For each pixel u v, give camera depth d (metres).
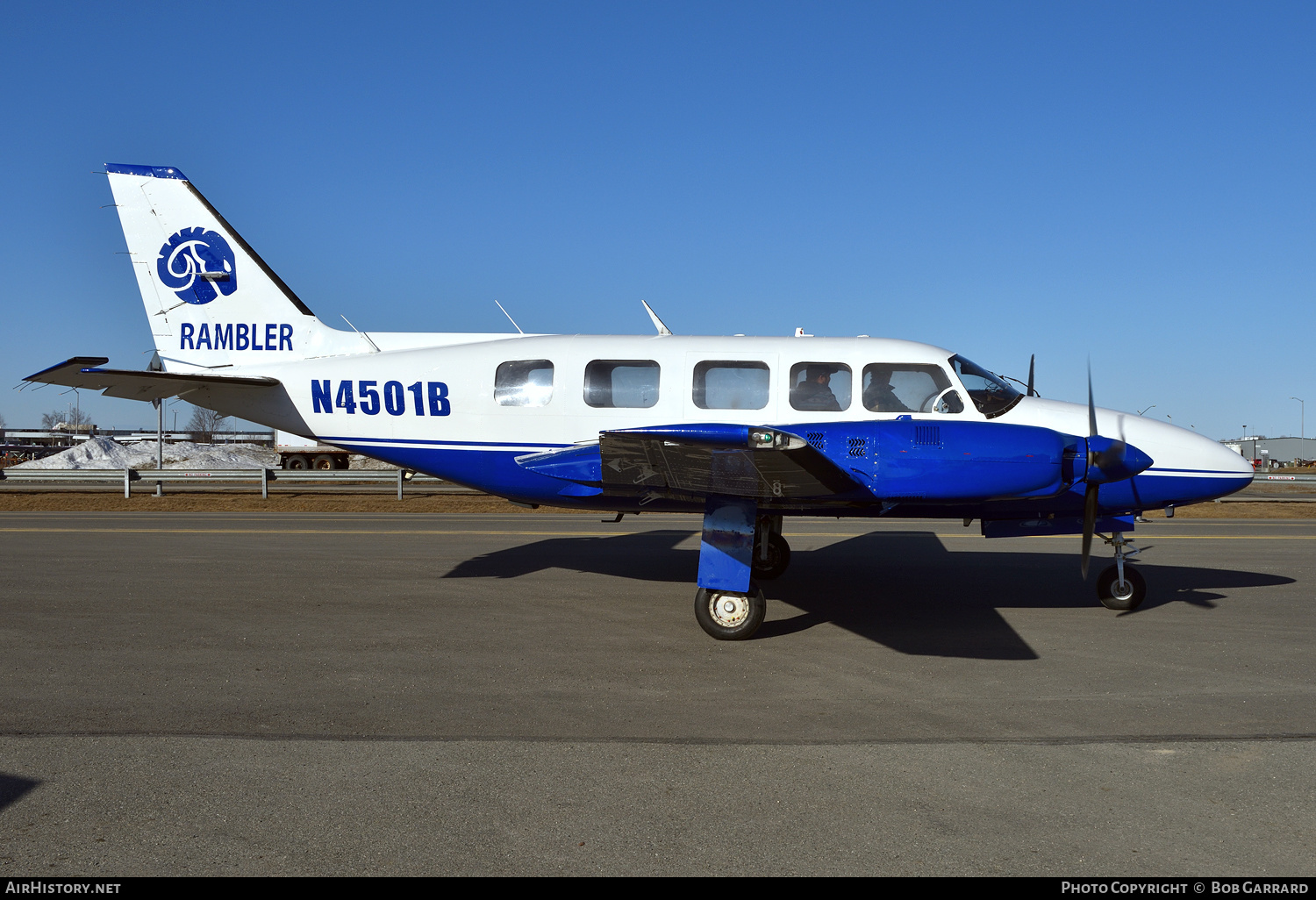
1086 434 8.18
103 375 8.88
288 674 5.61
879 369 8.38
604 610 7.70
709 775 3.96
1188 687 5.42
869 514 8.01
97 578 9.11
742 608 6.65
